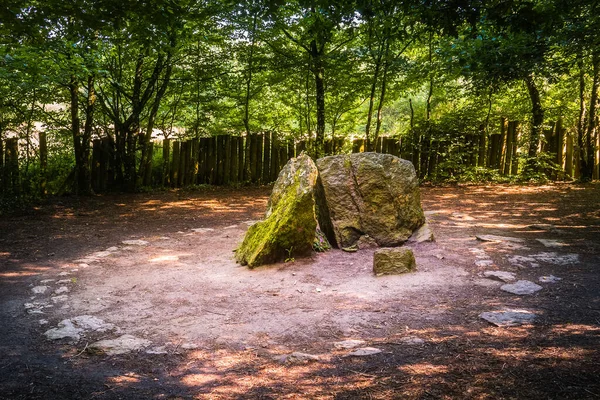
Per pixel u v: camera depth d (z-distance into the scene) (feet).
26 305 14.69
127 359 10.87
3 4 17.65
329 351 10.90
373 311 13.37
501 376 9.12
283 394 9.01
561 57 29.73
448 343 10.89
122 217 30.40
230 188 42.91
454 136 43.55
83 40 21.16
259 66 41.88
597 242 20.12
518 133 42.27
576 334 10.94
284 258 18.62
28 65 29.53
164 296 15.40
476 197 34.60
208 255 20.68
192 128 45.55
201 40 39.17
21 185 35.88
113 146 41.37
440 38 37.11
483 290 14.67
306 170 19.39
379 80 43.68
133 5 18.20
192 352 11.19
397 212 20.75
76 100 37.52
